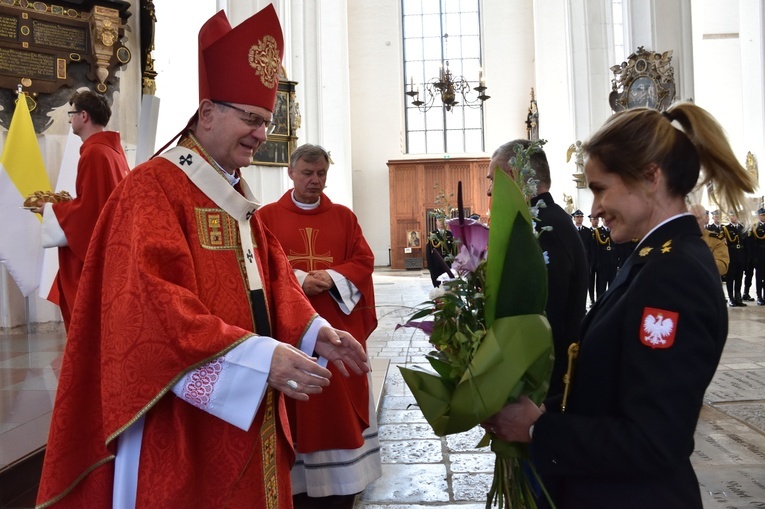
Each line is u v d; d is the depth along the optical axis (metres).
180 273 1.67
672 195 1.43
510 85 24.53
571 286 2.54
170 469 1.64
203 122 1.85
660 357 1.26
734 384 5.60
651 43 12.29
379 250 24.64
